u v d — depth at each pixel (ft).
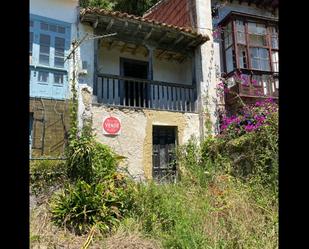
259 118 28.55
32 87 31.58
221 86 39.50
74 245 20.61
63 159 27.45
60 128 31.65
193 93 39.70
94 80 34.19
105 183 25.91
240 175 28.19
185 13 43.11
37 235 20.01
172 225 21.35
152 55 38.47
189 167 31.19
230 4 44.96
